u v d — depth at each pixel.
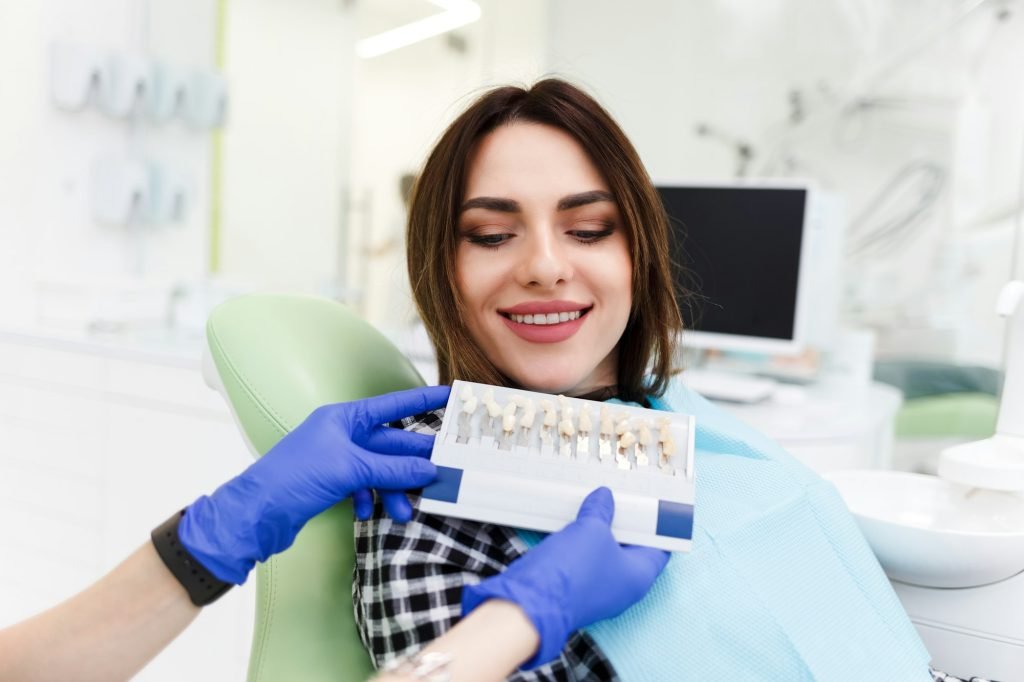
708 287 1.80
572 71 2.79
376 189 2.50
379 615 0.57
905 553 0.81
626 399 0.81
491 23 2.60
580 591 0.49
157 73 2.27
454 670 0.43
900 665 0.65
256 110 2.45
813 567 0.66
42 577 1.92
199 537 0.53
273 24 2.46
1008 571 0.81
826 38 2.61
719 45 2.71
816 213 1.90
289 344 0.71
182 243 2.42
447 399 0.66
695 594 0.58
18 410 1.93
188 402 1.68
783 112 2.67
